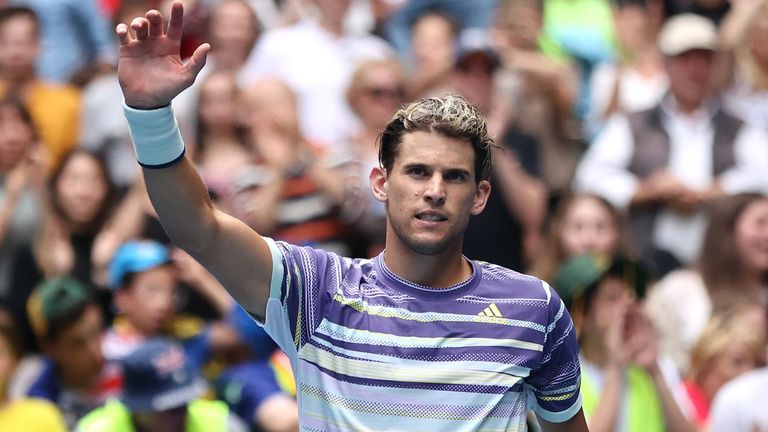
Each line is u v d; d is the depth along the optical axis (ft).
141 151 38.14
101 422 64.54
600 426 62.13
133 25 37.60
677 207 85.40
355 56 96.22
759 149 88.28
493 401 38.81
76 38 101.40
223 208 83.66
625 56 104.73
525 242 82.38
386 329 39.04
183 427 65.26
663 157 87.56
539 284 40.40
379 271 40.09
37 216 82.99
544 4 104.17
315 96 93.97
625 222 80.53
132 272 75.20
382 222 82.17
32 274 82.02
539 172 91.45
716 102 90.94
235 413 68.33
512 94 93.45
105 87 91.91
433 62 97.19
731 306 75.15
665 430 63.05
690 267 82.33
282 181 82.23
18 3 101.19
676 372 70.08
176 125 38.40
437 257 39.60
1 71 91.71
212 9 96.78
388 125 39.96
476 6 103.81
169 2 100.83
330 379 38.93
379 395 38.63
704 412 68.28
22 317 71.51
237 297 39.47
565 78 95.96
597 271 64.75
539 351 39.65
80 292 70.03
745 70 95.71
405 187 39.24
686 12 105.50
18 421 65.77
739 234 77.51
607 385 62.64
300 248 40.11
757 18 95.76
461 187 39.32
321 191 81.92
